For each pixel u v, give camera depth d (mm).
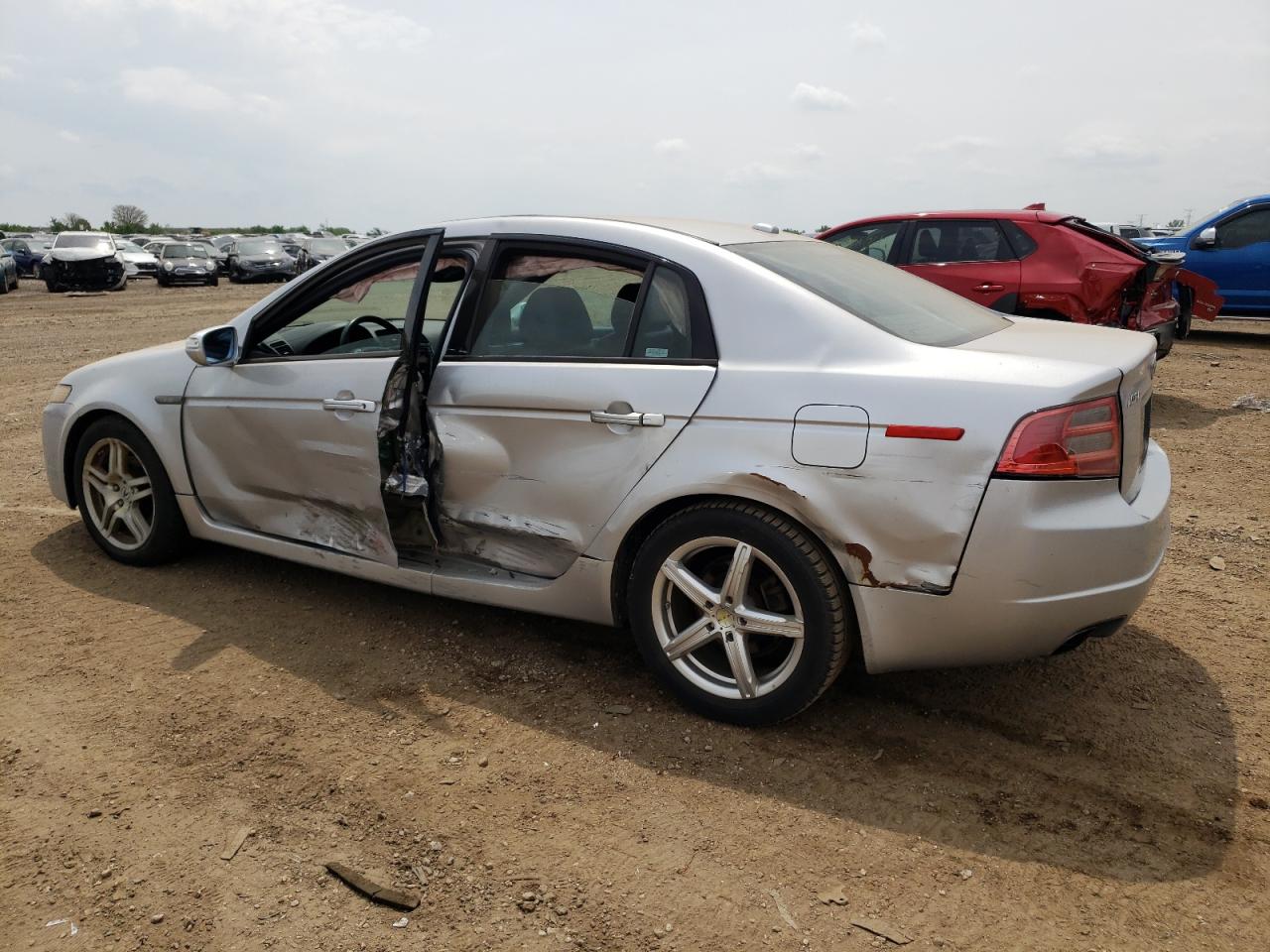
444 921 2352
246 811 2758
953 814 2754
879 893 2441
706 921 2348
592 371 3275
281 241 37250
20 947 2270
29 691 3410
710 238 3395
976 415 2730
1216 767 2979
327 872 2521
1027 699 3396
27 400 9016
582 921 2348
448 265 3775
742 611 3088
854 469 2830
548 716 3281
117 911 2381
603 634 3918
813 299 3086
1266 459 6582
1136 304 8195
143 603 4160
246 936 2303
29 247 34281
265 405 3975
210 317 18172
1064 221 8438
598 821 2727
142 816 2732
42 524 5184
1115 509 2799
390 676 3543
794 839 2650
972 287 8586
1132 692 3439
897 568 2832
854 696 3422
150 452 4379
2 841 2629
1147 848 2605
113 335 14867
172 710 3293
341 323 4062
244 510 4184
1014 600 2742
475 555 3635
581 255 3451
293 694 3410
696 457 3057
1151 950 2248
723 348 3111
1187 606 4168
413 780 2910
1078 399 2725
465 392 3512
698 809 2779
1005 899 2416
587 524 3314
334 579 4438
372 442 3668
